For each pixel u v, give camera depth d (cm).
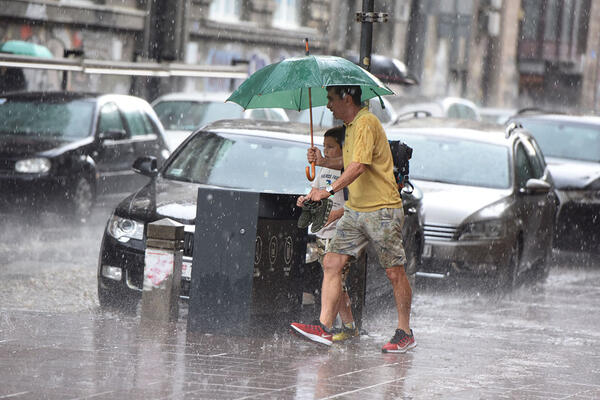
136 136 3953
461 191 2975
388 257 1898
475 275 2831
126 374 1565
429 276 2833
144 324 1998
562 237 3906
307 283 2123
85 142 3662
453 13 10519
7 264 2797
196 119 4650
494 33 11094
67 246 3212
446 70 10531
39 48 4962
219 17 7619
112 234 2167
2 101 3834
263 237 1973
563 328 2352
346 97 1881
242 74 4947
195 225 1955
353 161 1845
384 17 2348
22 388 1445
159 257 2014
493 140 3183
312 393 1514
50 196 3500
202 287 1952
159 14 7019
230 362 1705
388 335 2108
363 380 1630
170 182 2362
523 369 1814
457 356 1905
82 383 1493
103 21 6550
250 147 2445
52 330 1891
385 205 1888
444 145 3159
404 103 5781
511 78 11612
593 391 1661
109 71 4291
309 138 2494
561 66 12350
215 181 2361
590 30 12744
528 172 3222
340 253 1912
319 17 8581
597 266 3819
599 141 4178
